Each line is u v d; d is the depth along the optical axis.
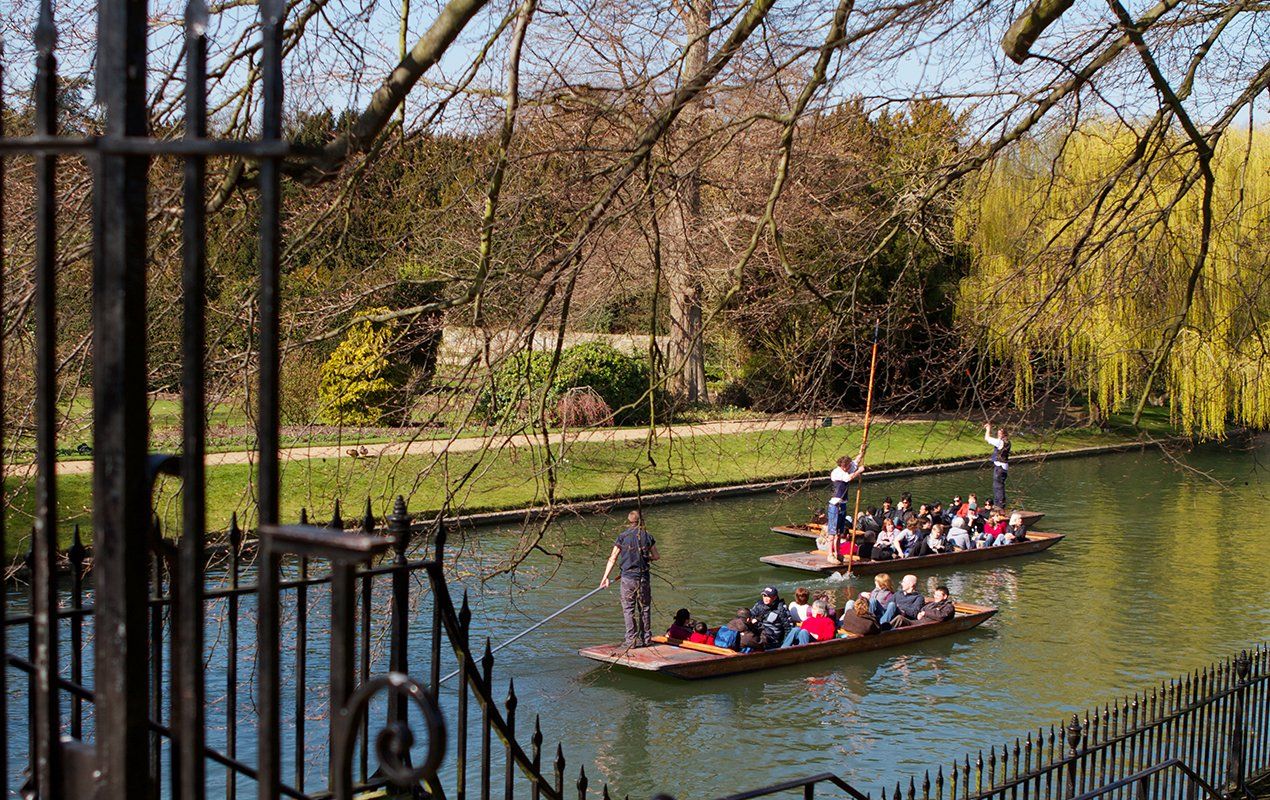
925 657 17.41
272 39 2.25
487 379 7.54
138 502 2.16
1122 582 22.61
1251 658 11.22
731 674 16.22
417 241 9.70
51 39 2.28
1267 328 13.53
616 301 18.41
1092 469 37.28
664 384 8.24
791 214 11.55
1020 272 9.75
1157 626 19.28
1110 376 22.52
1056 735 13.95
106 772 2.17
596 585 20.38
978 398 10.29
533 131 8.87
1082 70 8.41
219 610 10.14
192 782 2.21
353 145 6.17
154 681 4.32
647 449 8.42
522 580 19.89
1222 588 21.98
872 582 22.47
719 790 12.44
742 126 7.73
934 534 24.62
